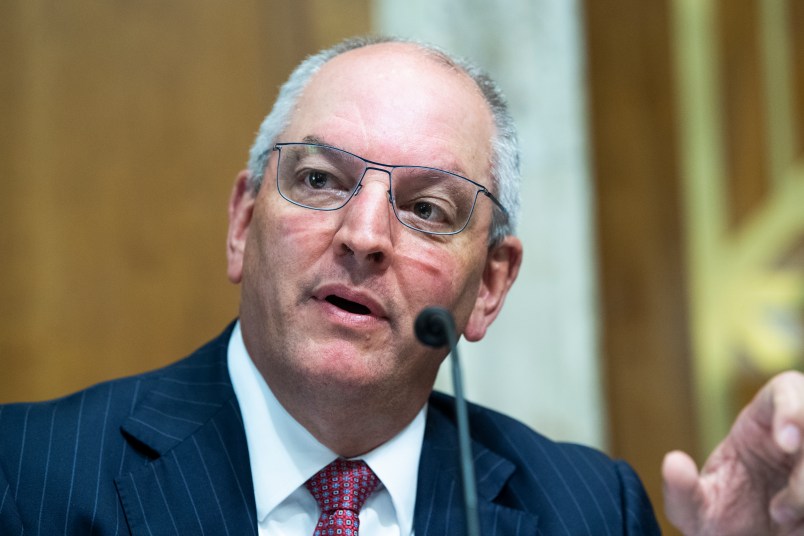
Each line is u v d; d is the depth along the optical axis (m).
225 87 4.41
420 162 2.50
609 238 5.16
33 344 4.00
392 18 4.62
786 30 5.39
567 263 4.82
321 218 2.44
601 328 5.00
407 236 2.49
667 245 5.22
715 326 5.23
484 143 2.68
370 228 2.38
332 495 2.50
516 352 4.70
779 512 2.41
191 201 4.31
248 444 2.52
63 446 2.40
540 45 4.89
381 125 2.51
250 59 4.46
